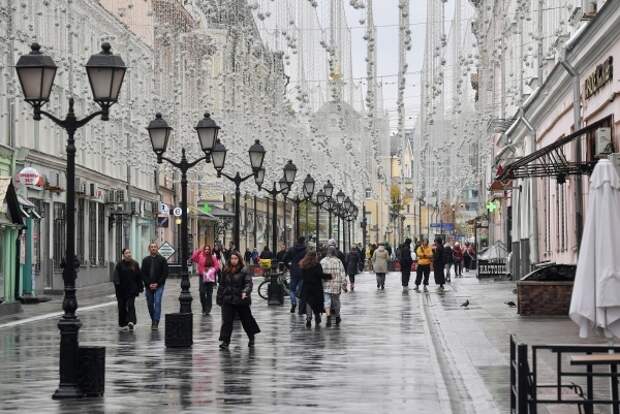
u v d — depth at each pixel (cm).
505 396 1958
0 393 2080
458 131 5591
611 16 3266
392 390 2109
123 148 7094
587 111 4047
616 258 1897
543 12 4725
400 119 4366
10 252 5228
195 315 4484
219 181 10506
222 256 6144
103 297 6100
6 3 4547
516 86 5191
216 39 5691
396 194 16188
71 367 2011
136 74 6519
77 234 7788
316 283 3772
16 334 3566
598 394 1953
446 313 4219
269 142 6169
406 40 2766
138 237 9781
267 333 3525
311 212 14588
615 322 1905
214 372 2420
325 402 1945
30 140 6750
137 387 2156
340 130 5416
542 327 3425
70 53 5006
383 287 6844
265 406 1892
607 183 1922
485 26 3866
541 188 5966
